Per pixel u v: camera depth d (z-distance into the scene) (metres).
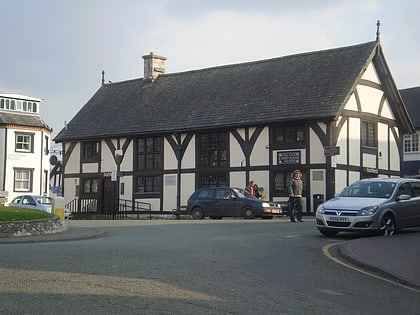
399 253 11.78
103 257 10.84
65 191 39.56
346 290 8.56
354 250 12.16
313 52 34.31
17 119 45.84
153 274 9.04
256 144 31.59
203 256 11.37
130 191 36.31
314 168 29.55
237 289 8.16
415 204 16.25
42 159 46.94
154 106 37.50
